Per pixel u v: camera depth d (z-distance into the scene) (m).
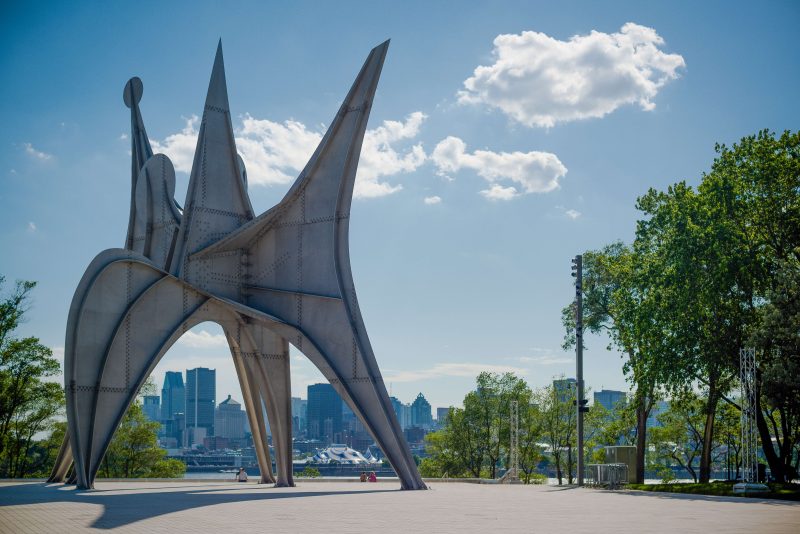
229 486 42.59
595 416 90.38
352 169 41.12
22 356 65.56
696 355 48.28
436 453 105.06
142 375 38.81
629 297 53.38
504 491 42.19
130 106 48.53
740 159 50.22
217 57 42.94
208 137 42.00
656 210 55.75
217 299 41.31
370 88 40.84
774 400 44.03
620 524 21.25
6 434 67.81
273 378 42.78
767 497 35.97
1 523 20.14
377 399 39.38
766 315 43.84
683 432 84.44
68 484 41.91
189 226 40.81
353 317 40.47
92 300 37.50
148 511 23.88
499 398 93.19
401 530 18.94
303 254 41.72
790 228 47.56
